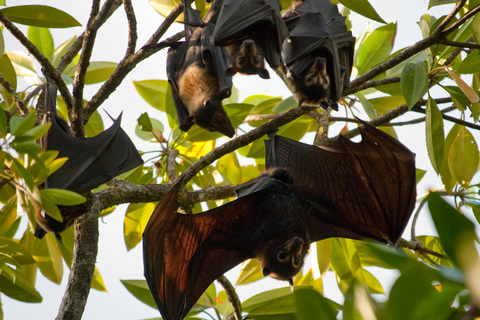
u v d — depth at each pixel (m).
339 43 11.33
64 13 10.91
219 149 11.69
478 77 12.49
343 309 4.43
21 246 10.55
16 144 6.81
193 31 13.62
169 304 10.33
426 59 13.22
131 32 11.18
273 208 11.76
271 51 10.28
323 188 12.05
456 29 11.59
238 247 11.57
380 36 14.03
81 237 10.10
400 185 11.30
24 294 11.95
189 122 13.59
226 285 11.28
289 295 11.48
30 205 7.46
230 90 12.58
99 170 10.59
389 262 4.16
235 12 10.50
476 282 3.51
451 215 3.69
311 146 12.23
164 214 9.52
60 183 10.08
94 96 11.62
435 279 4.04
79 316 9.23
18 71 14.66
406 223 11.30
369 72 11.32
